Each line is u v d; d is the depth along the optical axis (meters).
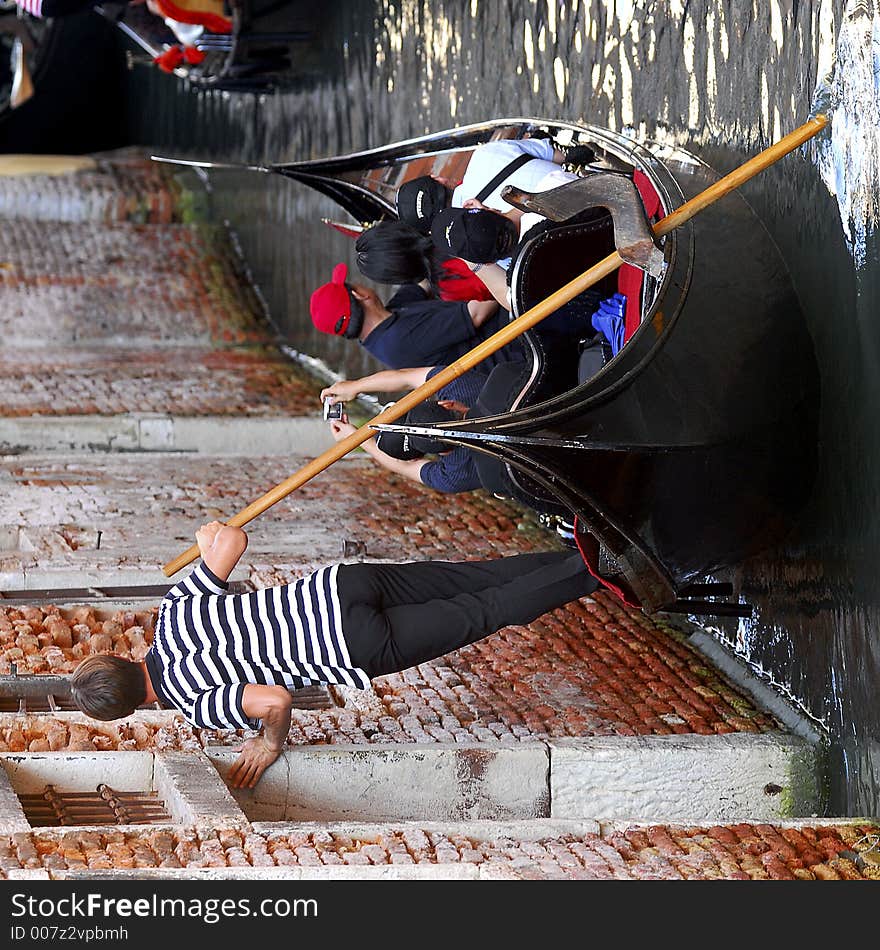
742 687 13.25
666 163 13.32
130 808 10.84
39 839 9.70
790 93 12.01
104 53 47.84
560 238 12.06
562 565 11.39
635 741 11.84
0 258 33.12
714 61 13.38
